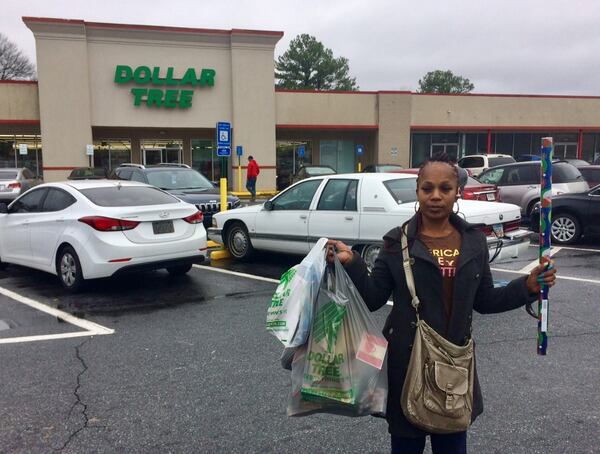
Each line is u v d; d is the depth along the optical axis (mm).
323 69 64375
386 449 3332
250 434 3520
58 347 5164
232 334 5504
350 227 7727
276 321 2352
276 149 30766
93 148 25500
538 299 2373
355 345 2281
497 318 5902
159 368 4617
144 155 28141
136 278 8273
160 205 7523
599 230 10781
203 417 3744
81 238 7051
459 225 2365
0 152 26859
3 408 3895
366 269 2402
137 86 25531
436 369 2180
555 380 4301
